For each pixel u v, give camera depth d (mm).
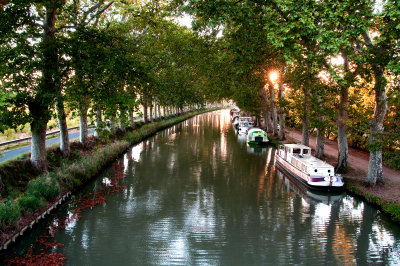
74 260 10383
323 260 10867
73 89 13711
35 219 12461
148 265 10297
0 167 14055
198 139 39625
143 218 14039
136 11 17750
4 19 12172
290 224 13820
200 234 12656
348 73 14617
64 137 19766
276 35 12828
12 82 12586
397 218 13578
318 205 16266
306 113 25422
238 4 15250
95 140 26375
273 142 35281
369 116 17391
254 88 33594
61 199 15094
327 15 12086
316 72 13312
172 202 16203
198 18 20672
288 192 18391
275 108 39062
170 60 34719
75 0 18250
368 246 11930
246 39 16422
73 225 13055
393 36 12125
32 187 14133
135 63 15859
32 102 14062
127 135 33719
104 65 13859
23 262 10016
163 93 40281
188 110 95875
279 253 11305
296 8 11844
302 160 19891
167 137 40812
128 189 18094
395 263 10750
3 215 11078
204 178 20984
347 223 13992
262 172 23188
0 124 12477
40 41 14297
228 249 11508
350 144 31141
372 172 16953
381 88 13516
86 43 14641
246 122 47594
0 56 12344
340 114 19297
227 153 30328
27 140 25406
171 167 23797
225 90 37875
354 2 11922
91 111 14156
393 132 14055
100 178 20109
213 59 25438
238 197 17312
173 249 11391
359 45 15375
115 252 11016
